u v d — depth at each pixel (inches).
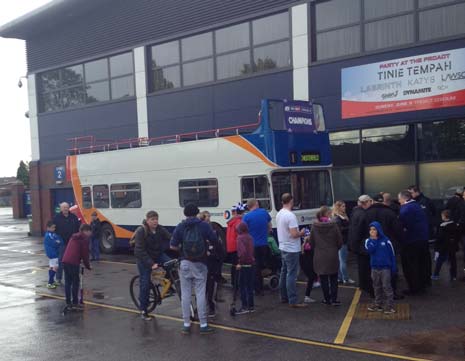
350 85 609.6
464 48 532.1
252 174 477.4
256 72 698.2
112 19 874.8
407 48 568.7
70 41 946.7
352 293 374.6
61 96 981.2
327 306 339.3
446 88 543.5
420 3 570.3
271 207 458.9
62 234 455.8
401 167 578.6
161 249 334.3
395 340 262.7
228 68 736.3
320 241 335.3
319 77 634.8
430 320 295.7
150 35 822.5
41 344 285.9
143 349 268.8
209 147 523.5
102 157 668.1
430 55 552.7
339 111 621.0
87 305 379.2
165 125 807.1
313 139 492.7
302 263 355.6
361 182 606.2
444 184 550.0
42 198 1013.8
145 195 606.5
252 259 331.6
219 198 511.8
